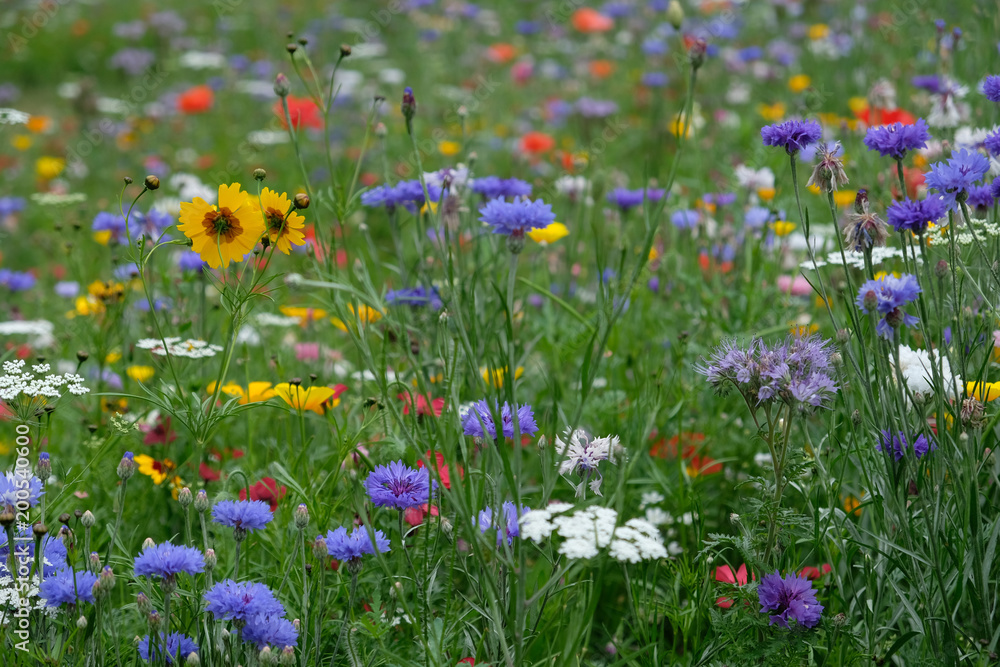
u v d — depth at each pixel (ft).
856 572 9.39
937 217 7.59
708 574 8.52
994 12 17.17
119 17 49.11
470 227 12.80
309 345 14.12
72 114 37.17
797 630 7.52
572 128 29.73
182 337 13.39
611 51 36.81
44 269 21.44
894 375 8.21
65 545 8.41
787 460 8.36
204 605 7.51
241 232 8.53
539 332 14.52
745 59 28.07
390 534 9.64
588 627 7.24
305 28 42.86
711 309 13.97
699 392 13.05
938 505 7.49
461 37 39.42
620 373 13.50
